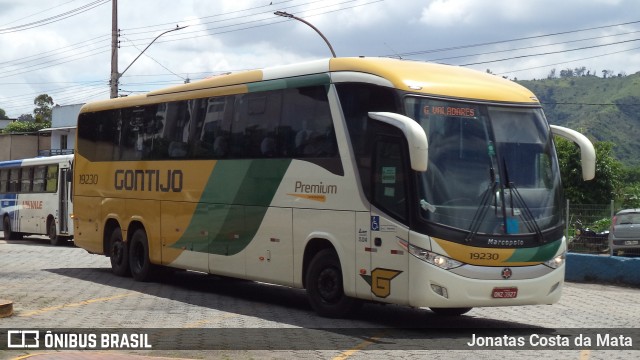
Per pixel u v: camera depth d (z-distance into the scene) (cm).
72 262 2389
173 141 1717
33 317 1277
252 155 1479
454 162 1183
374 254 1212
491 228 1174
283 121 1413
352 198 1254
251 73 1516
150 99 1816
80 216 2077
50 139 6944
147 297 1577
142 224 1823
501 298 1172
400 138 1182
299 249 1361
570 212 2242
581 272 2089
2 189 3728
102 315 1316
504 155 1220
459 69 1319
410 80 1207
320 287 1329
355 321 1290
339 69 1305
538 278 1203
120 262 1917
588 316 1450
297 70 1397
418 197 1155
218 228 1557
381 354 1007
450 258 1146
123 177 1894
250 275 1477
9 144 6819
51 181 3278
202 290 1727
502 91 1270
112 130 1955
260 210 1448
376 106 1223
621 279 2020
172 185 1706
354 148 1259
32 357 951
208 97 1622
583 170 1273
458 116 1208
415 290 1149
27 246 3186
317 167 1326
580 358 1013
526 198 1215
